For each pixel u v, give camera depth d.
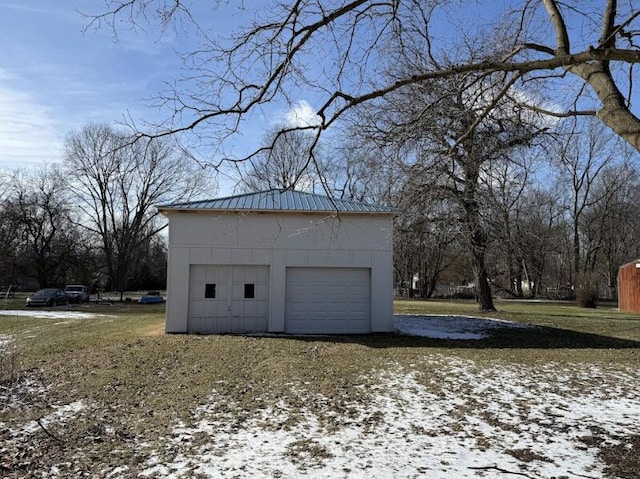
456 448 6.48
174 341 14.83
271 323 16.78
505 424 7.61
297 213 16.80
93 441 6.69
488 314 25.77
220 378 10.47
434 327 19.36
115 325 20.31
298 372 10.99
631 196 42.75
